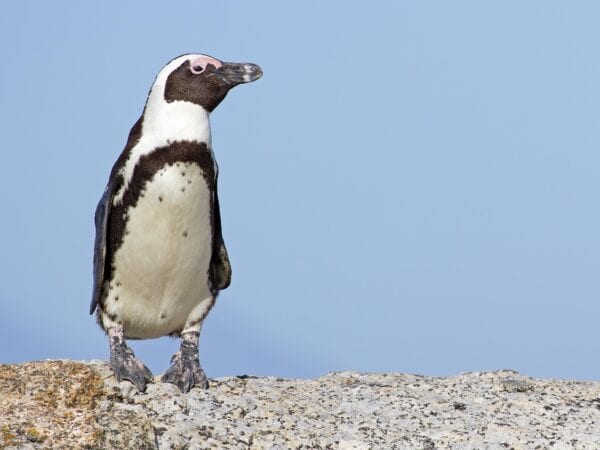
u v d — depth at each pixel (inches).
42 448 547.8
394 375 744.3
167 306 663.8
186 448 571.8
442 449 595.8
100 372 640.4
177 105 648.4
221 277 689.6
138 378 632.4
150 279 650.2
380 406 655.1
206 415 612.1
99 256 649.0
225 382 684.1
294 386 700.7
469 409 658.2
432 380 730.2
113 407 598.2
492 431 618.5
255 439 591.8
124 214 643.5
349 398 672.4
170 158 636.1
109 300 660.7
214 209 666.2
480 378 732.0
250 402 637.9
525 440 606.9
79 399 600.7
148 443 567.5
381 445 597.0
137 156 641.6
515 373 747.4
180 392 633.0
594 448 601.0
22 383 610.5
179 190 633.6
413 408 655.8
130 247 644.7
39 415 580.1
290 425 613.0
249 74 657.0
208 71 653.3
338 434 609.9
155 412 606.2
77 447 553.0
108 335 665.0
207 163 643.5
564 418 645.3
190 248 645.9
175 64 658.2
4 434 555.5
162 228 637.3
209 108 657.6
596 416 649.6
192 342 676.1
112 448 559.2
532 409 658.8
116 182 646.5
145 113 662.5
